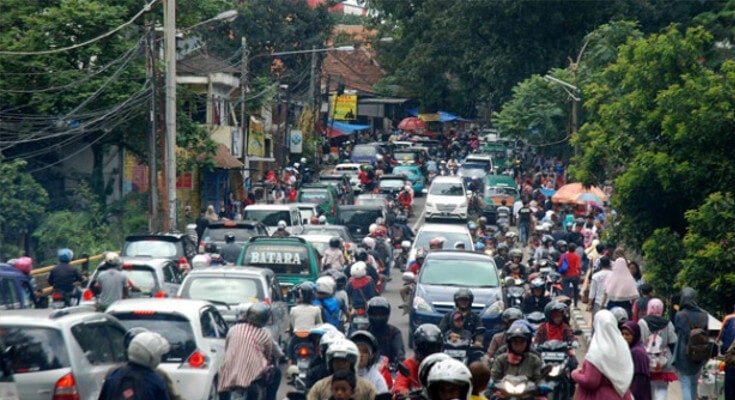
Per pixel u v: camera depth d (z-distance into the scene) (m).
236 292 34.75
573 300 52.56
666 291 49.09
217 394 27.72
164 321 27.25
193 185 93.38
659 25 138.88
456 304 27.11
